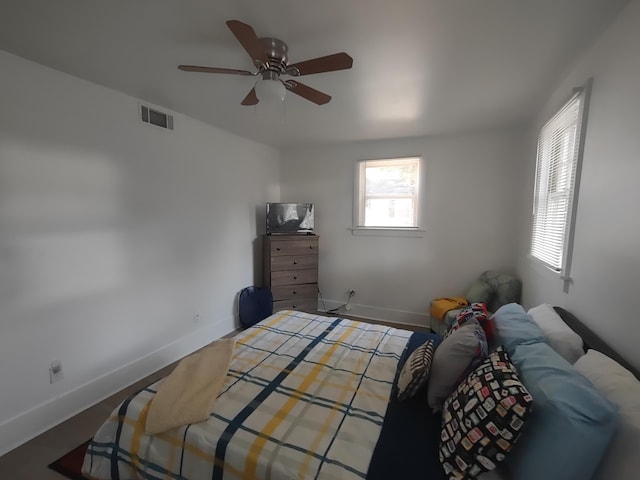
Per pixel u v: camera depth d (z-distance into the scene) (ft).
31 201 5.94
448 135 11.19
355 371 5.29
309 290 12.69
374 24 4.69
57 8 4.32
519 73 6.32
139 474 3.92
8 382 5.74
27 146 5.85
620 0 4.09
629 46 4.07
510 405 3.01
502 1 4.17
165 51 5.56
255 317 11.76
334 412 4.20
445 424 3.60
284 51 5.21
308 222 12.89
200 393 4.45
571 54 5.54
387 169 12.53
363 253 12.89
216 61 5.93
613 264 4.34
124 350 7.82
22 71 5.74
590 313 4.99
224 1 4.17
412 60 5.80
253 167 12.39
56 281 6.38
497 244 10.92
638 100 3.85
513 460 3.25
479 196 11.00
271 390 4.68
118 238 7.55
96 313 7.15
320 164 13.24
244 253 12.14
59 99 6.30
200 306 10.14
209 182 10.26
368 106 8.30
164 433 3.92
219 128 10.56
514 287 9.70
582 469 2.72
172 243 9.03
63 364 6.56
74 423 6.46
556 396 2.98
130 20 4.62
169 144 8.76
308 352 5.96
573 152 5.77
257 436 3.71
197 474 3.64
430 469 3.28
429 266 11.93
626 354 4.00
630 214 3.97
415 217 12.22
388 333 6.96
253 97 6.22
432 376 4.43
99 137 7.04
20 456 5.59
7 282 5.67
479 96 7.55
